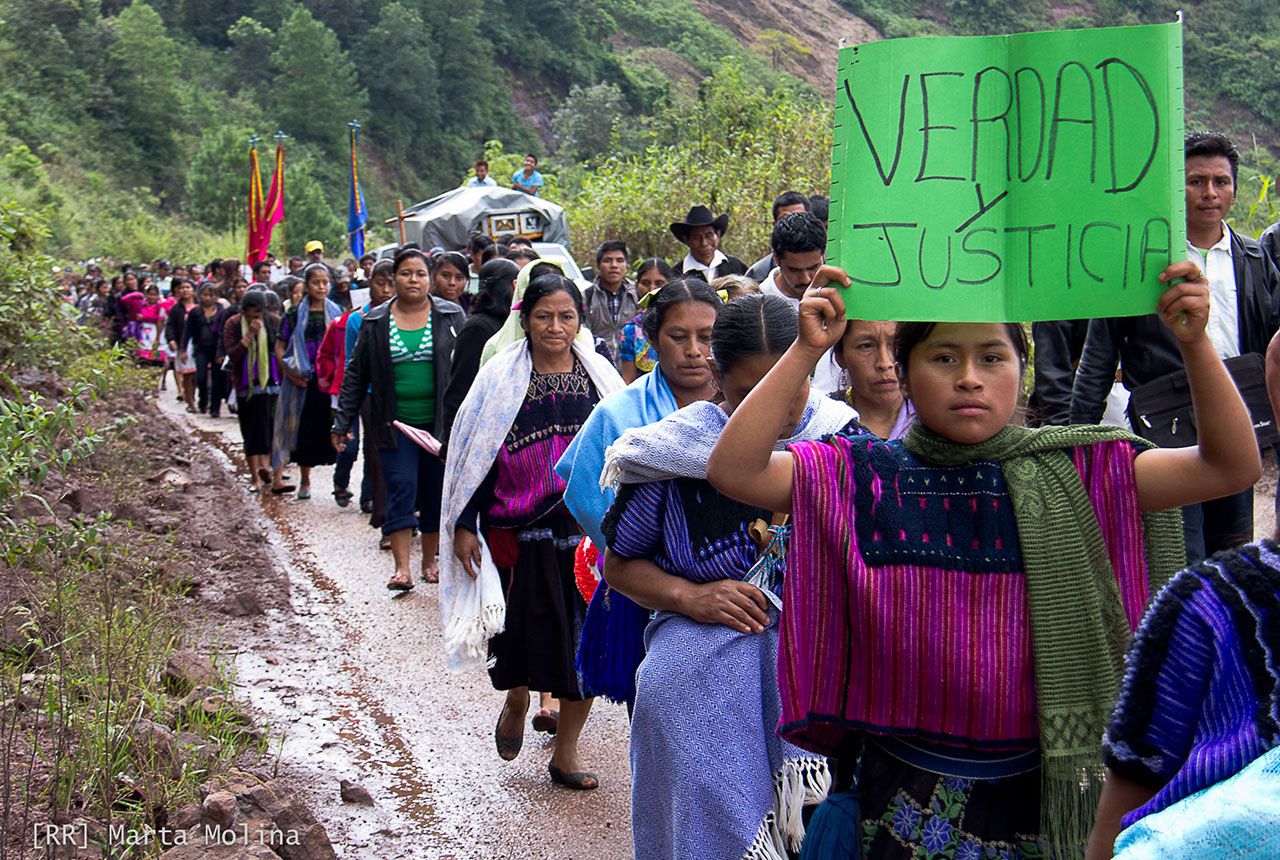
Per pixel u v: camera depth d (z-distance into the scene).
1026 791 2.66
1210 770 1.92
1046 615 2.59
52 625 5.87
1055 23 56.69
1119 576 2.64
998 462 2.67
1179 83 2.44
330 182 83.50
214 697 5.61
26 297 11.20
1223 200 5.53
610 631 4.32
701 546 3.57
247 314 12.38
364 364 8.69
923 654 2.62
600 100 89.88
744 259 18.75
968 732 2.62
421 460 8.63
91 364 12.77
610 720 6.29
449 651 5.51
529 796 5.39
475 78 98.31
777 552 3.53
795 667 2.71
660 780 3.57
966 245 2.52
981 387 2.63
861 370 4.18
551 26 107.69
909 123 2.52
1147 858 1.90
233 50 92.50
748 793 3.41
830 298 2.56
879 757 2.74
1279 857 1.81
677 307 4.30
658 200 21.23
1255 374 5.33
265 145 71.38
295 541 10.15
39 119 66.81
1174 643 1.99
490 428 5.44
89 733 4.70
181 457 12.77
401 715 6.32
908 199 2.52
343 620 7.91
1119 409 5.89
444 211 21.36
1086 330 5.76
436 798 5.37
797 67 111.56
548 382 5.53
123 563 7.41
